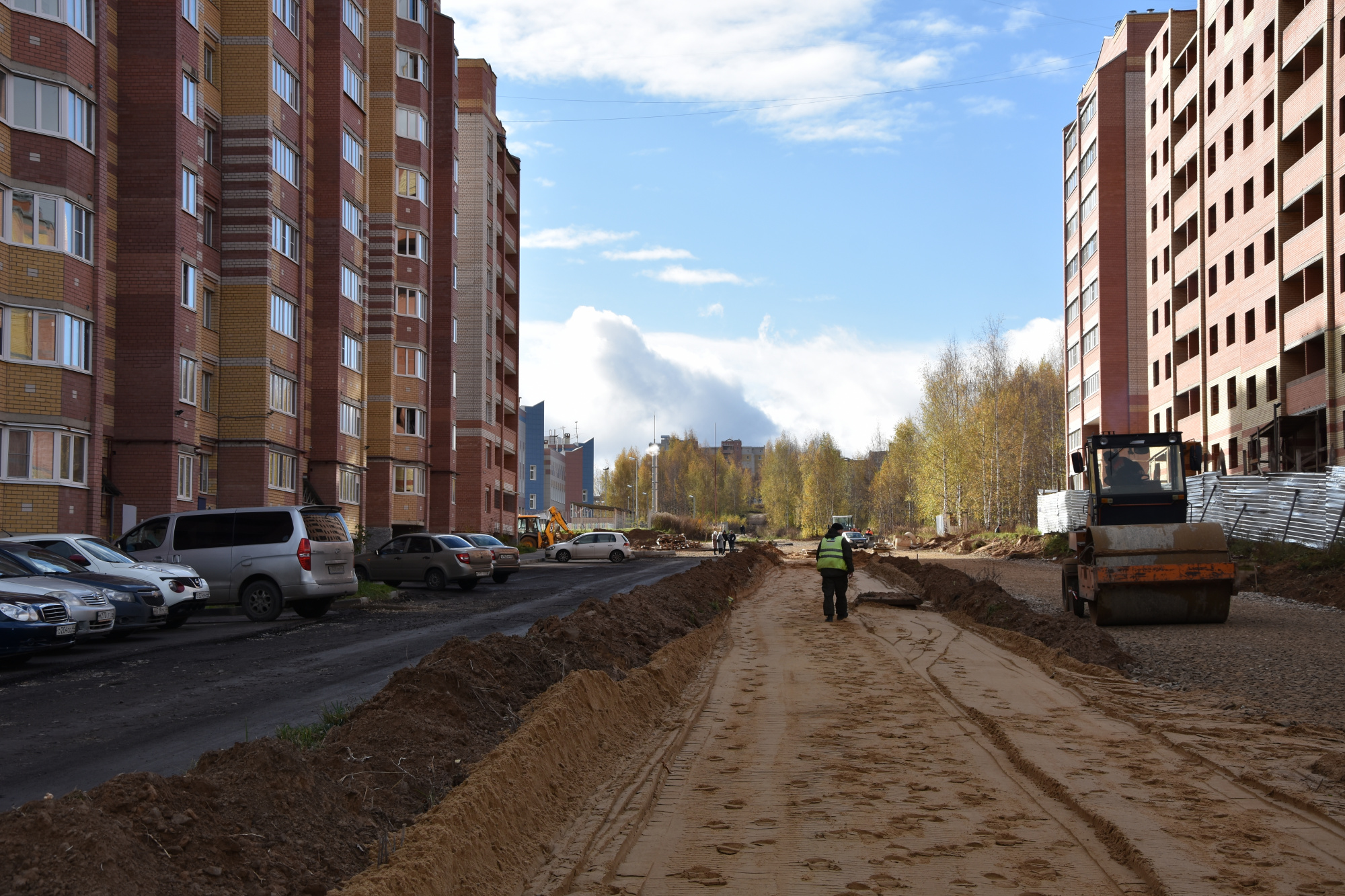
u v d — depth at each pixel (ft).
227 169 119.96
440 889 15.93
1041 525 217.56
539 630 38.32
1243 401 158.71
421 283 174.19
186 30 105.40
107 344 99.81
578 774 24.93
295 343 129.49
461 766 21.94
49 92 85.46
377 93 168.96
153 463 100.32
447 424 192.13
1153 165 214.28
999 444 265.54
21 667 45.55
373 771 20.51
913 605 79.41
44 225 84.94
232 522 68.64
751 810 22.57
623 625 45.09
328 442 138.51
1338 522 97.09
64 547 62.13
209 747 27.71
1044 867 18.67
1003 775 25.41
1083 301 253.44
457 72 206.69
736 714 34.19
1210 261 176.55
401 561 103.19
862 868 18.67
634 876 18.52
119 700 35.70
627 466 546.67
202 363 115.55
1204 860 18.65
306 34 132.67
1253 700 35.32
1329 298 127.54
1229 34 166.91
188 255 105.09
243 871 14.15
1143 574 57.98
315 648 51.06
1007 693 37.52
